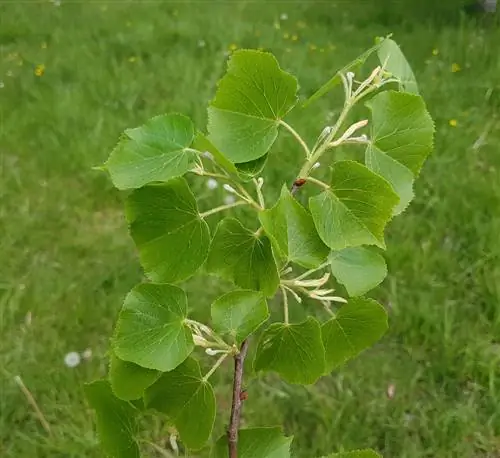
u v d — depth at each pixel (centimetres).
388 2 263
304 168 34
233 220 33
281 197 30
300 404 93
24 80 187
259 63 32
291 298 108
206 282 112
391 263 114
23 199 136
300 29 235
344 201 30
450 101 167
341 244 30
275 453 38
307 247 31
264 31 228
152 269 33
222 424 90
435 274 113
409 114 32
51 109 166
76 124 160
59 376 96
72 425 90
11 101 175
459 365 97
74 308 107
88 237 126
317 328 33
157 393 35
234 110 33
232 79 32
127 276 115
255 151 32
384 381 97
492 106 168
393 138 32
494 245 115
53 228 128
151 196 32
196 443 35
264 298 32
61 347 101
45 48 213
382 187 29
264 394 94
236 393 37
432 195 132
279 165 138
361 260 37
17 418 92
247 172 33
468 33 218
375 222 30
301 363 34
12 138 155
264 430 38
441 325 103
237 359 36
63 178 142
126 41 219
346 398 93
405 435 89
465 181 134
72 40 222
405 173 32
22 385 95
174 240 32
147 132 31
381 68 34
